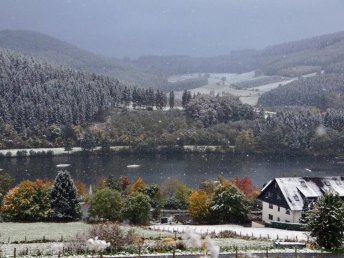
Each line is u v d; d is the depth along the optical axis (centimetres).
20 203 8138
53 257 4219
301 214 7800
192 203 8356
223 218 8306
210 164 19450
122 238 4612
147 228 6744
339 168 18550
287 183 8481
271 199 8619
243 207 8338
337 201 4803
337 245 4747
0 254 4322
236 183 12694
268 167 18725
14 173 17138
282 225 7394
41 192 8350
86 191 13938
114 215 7969
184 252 4378
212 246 2861
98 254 4309
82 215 8656
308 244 4944
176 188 13438
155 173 17388
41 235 5969
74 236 5397
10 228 6869
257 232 6488
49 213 8169
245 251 4597
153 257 4244
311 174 17050
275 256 4431
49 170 17825
